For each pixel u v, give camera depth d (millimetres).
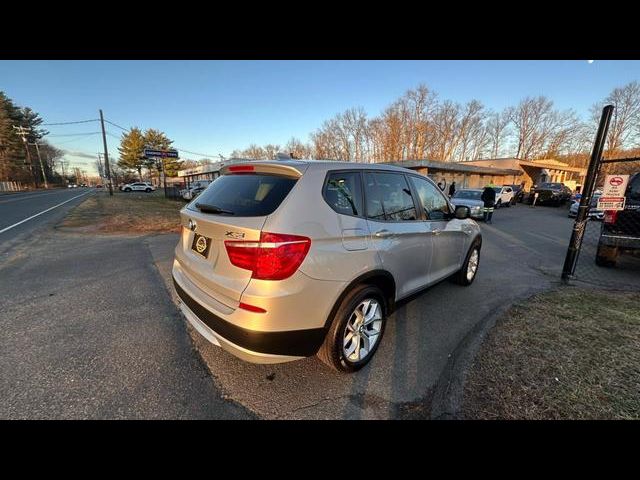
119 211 14023
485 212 12664
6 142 48438
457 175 26250
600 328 3119
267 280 1859
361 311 2449
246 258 1902
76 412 1978
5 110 49406
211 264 2166
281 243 1871
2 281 4434
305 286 1957
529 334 2979
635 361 2537
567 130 46531
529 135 50375
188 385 2250
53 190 49000
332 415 2014
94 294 3959
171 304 3664
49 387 2195
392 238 2629
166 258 5770
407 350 2809
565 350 2695
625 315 3443
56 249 6492
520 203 24438
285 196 2027
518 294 4254
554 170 37438
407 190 3035
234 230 1962
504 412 1989
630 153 38500
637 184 5336
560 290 4398
